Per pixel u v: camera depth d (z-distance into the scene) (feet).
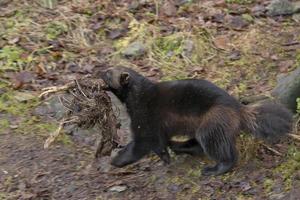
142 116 31.73
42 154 34.12
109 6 47.03
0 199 31.19
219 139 29.66
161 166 33.09
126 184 31.91
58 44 43.11
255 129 30.04
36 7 46.80
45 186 32.04
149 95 31.83
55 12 46.29
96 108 31.27
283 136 30.60
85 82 31.99
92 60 41.93
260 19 45.65
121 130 35.70
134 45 42.91
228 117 29.76
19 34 43.60
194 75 40.40
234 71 40.42
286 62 40.34
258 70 40.11
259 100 35.42
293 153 32.01
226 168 30.27
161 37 43.73
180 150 32.78
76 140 35.37
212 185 30.83
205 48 42.80
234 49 42.60
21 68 40.91
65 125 33.50
